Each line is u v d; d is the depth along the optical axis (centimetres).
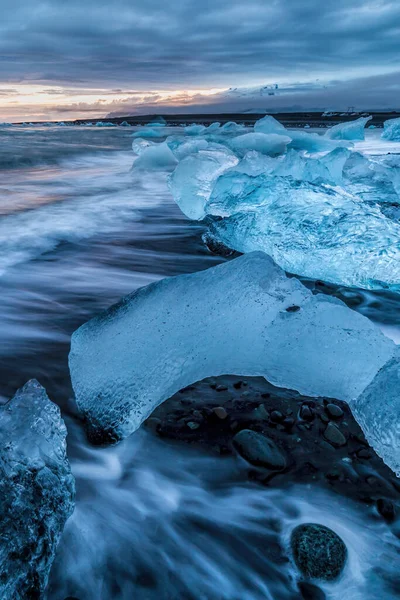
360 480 168
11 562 115
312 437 189
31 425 143
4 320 305
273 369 220
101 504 157
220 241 481
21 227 552
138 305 230
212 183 642
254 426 194
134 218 635
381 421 172
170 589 131
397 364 184
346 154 648
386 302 358
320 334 218
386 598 129
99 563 137
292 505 158
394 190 611
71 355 227
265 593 131
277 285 237
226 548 143
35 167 1247
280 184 489
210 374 222
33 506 128
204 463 175
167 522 152
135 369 198
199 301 226
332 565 134
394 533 148
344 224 399
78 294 359
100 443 183
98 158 1520
